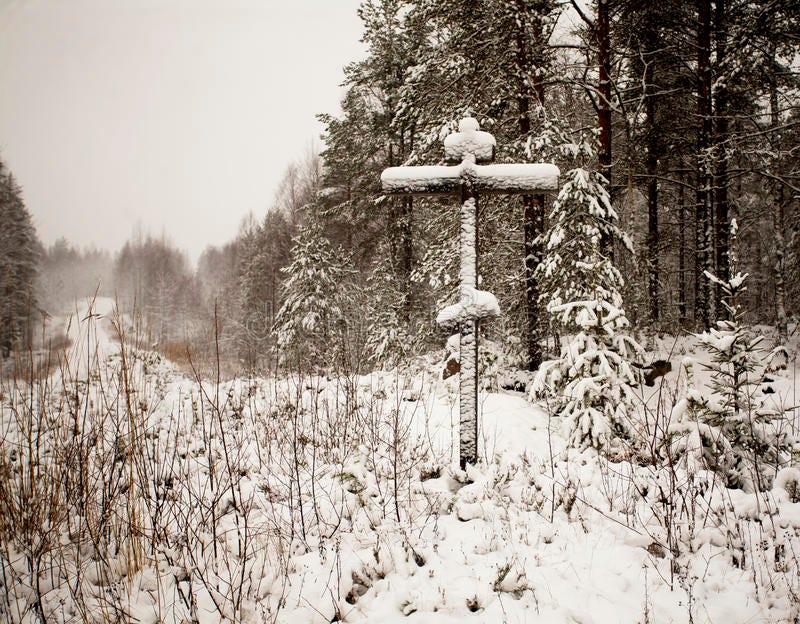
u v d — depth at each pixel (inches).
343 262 589.9
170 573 105.0
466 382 161.2
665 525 113.8
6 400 212.7
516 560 107.3
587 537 117.6
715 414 152.6
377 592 99.6
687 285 707.4
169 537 117.7
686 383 156.1
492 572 104.0
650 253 483.5
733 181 562.3
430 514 128.1
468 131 164.9
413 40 555.8
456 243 374.6
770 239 658.2
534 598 95.0
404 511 132.6
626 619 88.9
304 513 132.7
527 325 378.3
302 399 239.9
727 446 140.3
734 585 97.7
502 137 383.9
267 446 181.0
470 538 118.5
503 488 145.1
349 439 187.8
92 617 92.0
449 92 390.3
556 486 145.6
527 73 356.8
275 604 96.8
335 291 537.0
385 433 195.5
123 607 94.3
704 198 468.4
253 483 149.6
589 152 342.6
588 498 136.6
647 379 315.6
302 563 109.7
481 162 168.7
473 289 162.1
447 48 396.8
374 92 623.8
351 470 150.8
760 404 156.0
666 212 695.1
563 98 484.4
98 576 105.0
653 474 144.5
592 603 93.6
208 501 135.0
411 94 420.8
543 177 160.1
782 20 382.6
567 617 90.3
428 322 516.4
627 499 134.2
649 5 395.9
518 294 400.2
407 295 548.1
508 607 93.3
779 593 94.0
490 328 404.2
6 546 98.4
